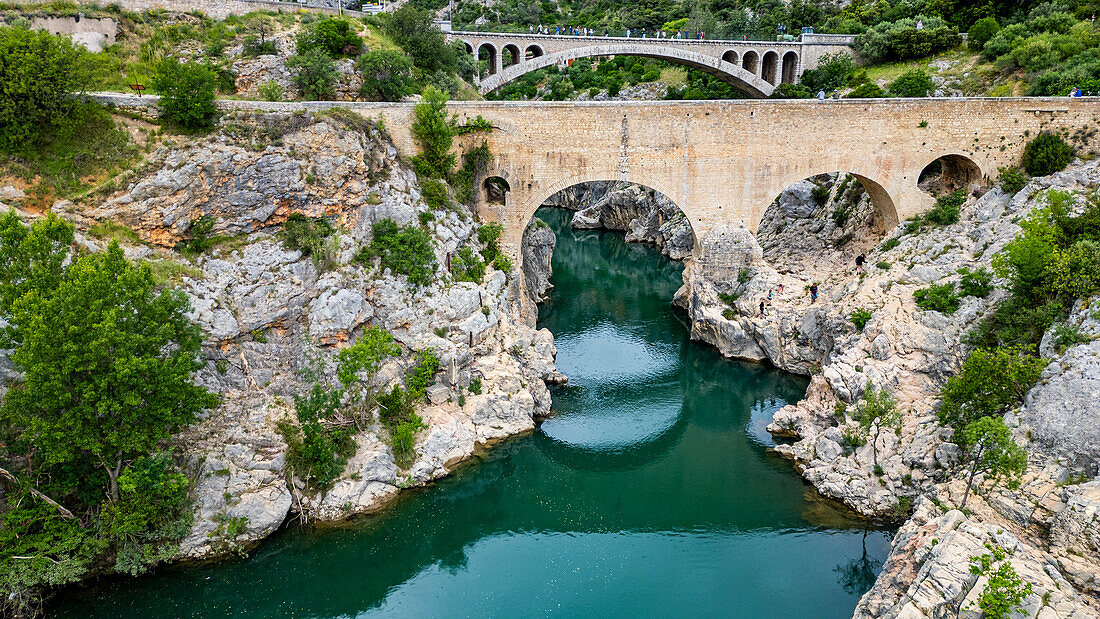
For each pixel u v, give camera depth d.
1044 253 30.67
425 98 40.03
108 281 23.55
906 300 37.41
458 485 32.59
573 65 106.12
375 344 31.77
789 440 37.34
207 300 30.12
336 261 33.75
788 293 47.38
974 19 70.19
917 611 20.27
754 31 85.12
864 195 55.25
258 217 33.12
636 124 43.94
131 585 25.44
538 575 28.62
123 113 32.69
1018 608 19.05
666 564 29.00
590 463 37.25
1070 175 38.47
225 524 27.02
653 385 45.00
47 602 24.36
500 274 41.06
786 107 44.81
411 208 36.62
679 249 73.94
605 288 65.31
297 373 31.58
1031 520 23.97
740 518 31.52
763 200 46.88
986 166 46.81
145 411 24.27
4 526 23.58
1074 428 24.66
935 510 25.42
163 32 45.12
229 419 29.39
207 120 33.47
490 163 43.28
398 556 29.16
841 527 29.81
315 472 29.73
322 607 26.59
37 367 21.53
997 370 27.58
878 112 45.50
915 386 33.22
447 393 35.12
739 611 26.20
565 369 46.84
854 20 80.75
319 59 43.28
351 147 35.25
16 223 23.52
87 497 25.31
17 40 30.59
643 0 114.62
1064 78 50.00
